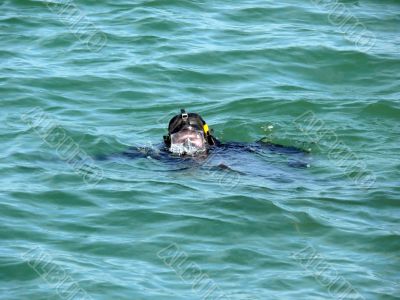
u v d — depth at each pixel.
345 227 36.28
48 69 56.25
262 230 35.81
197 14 67.00
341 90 56.03
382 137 48.56
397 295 30.98
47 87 53.62
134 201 38.34
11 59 57.59
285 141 48.06
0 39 60.53
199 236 35.19
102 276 31.77
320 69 58.75
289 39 62.53
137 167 43.00
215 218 36.62
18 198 38.28
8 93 52.22
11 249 33.66
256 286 31.41
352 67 59.09
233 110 52.06
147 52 59.56
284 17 67.31
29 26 62.91
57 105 51.38
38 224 36.00
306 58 59.72
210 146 46.09
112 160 43.88
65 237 34.88
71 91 53.41
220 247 34.28
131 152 45.28
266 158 44.88
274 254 33.88
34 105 51.09
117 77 55.50
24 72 55.47
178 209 37.53
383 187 40.81
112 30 62.84
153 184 40.44
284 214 37.16
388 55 60.59
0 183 39.97
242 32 63.75
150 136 47.88
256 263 33.16
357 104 53.06
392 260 33.62
